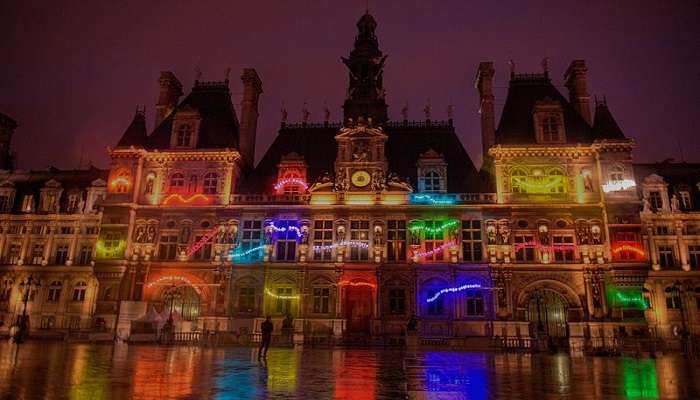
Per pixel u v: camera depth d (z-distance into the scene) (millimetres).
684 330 38656
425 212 49406
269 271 49031
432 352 33781
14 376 14688
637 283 44812
